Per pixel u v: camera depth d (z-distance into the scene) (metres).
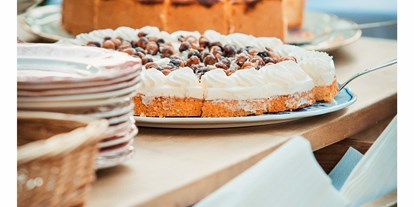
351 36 1.02
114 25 0.92
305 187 0.44
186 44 0.72
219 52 0.70
